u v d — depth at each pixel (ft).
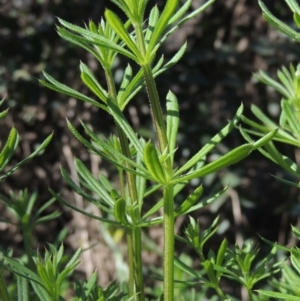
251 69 4.48
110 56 1.54
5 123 4.63
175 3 1.34
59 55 4.57
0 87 4.58
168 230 1.41
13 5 4.66
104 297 1.51
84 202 4.37
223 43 4.55
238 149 1.32
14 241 4.53
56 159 4.66
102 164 4.41
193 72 4.50
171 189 1.40
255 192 4.51
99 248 4.21
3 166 1.49
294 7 1.48
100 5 4.46
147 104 4.54
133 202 1.53
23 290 1.54
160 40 1.45
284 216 4.47
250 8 4.47
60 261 1.55
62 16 4.58
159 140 1.40
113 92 1.54
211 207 4.33
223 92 4.54
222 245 1.58
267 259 1.63
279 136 1.67
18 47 4.65
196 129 4.51
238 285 3.96
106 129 4.54
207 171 1.36
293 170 1.56
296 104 1.72
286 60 4.44
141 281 1.56
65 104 4.55
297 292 1.63
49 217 1.96
